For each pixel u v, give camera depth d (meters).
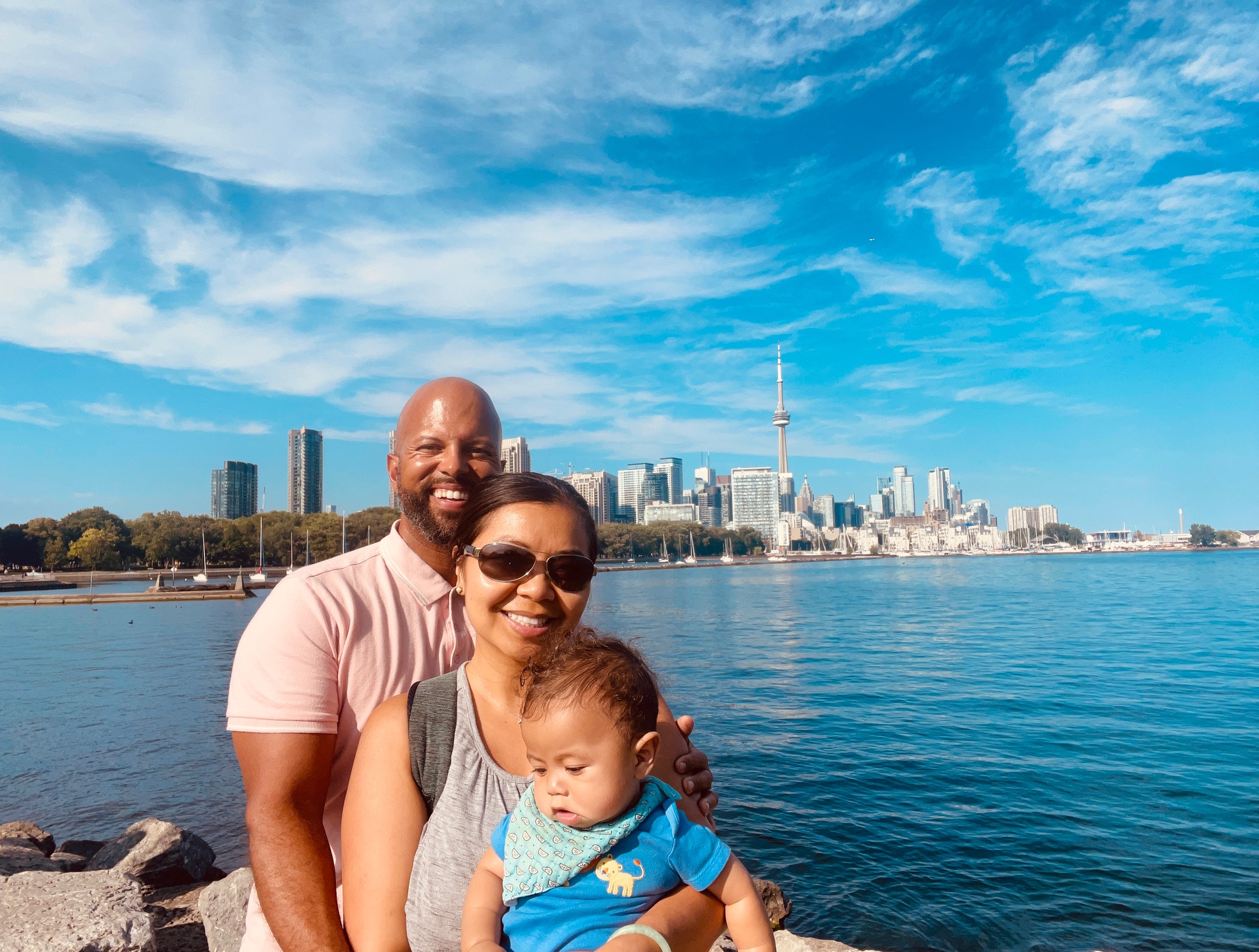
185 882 8.99
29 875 5.38
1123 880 10.95
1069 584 102.50
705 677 29.89
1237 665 32.44
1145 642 41.31
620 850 1.76
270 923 1.92
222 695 27.31
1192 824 13.23
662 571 180.88
